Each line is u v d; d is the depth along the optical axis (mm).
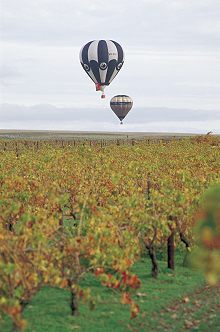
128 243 17656
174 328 15211
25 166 31391
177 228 21234
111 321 15523
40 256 14094
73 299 15703
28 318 15523
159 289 18688
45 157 35969
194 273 20734
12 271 12984
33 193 23438
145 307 16766
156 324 15484
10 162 33812
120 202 20797
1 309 12633
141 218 19562
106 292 17844
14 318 12484
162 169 31734
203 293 18438
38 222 15930
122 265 15203
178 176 25500
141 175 27547
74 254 15188
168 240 21031
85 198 20547
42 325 15023
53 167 30922
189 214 21031
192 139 69750
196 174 27859
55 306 16562
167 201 20594
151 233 20000
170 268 21062
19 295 13180
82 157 39000
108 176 26688
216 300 17672
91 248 15516
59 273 14438
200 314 16375
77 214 26641
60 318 15594
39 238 14508
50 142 89375
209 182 24156
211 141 68312
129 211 19734
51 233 16375
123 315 16016
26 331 14508
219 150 50625
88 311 16172
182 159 38562
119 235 17734
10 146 76188
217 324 15500
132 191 22703
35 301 16984
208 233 9914
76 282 15391
